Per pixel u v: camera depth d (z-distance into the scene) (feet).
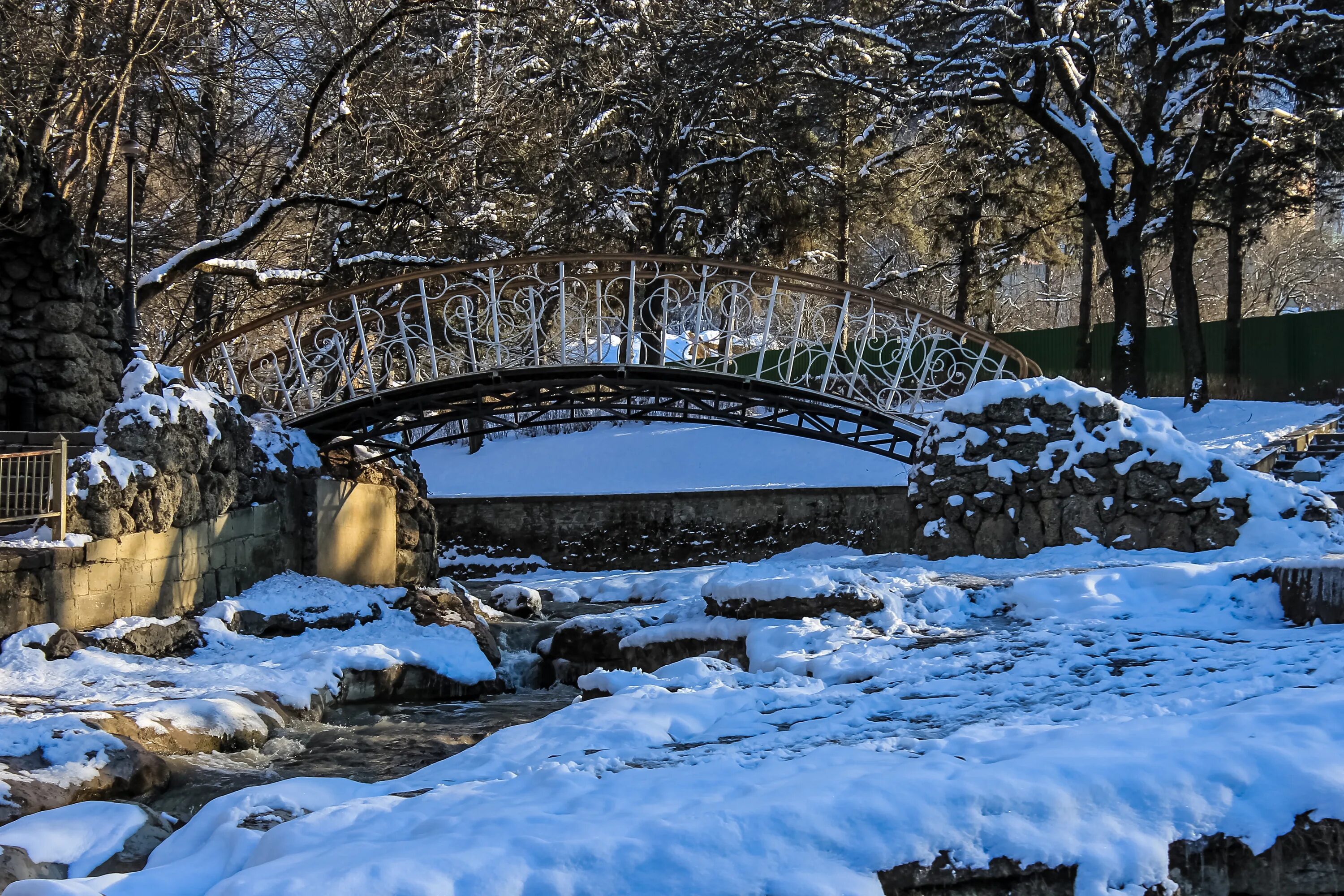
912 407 60.23
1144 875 15.81
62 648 34.42
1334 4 84.43
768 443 103.96
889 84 86.48
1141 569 38.14
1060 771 16.89
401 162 73.97
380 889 14.32
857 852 15.49
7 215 42.32
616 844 15.34
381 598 51.80
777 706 26.17
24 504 35.81
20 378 44.91
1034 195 114.32
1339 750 17.38
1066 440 48.26
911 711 24.30
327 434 58.08
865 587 37.63
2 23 61.46
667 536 82.84
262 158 85.87
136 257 76.89
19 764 24.50
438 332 79.15
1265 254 203.00
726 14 91.35
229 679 35.35
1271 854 16.26
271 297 89.56
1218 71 85.30
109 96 62.13
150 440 40.37
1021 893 15.71
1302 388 101.96
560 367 56.39
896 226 134.00
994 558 48.11
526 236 89.40
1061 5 85.10
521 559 83.92
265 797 21.24
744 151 109.60
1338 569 31.55
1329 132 89.45
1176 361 109.70
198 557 43.65
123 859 21.67
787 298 70.33
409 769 29.55
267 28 77.71
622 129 104.83
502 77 81.66
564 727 24.53
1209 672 25.59
